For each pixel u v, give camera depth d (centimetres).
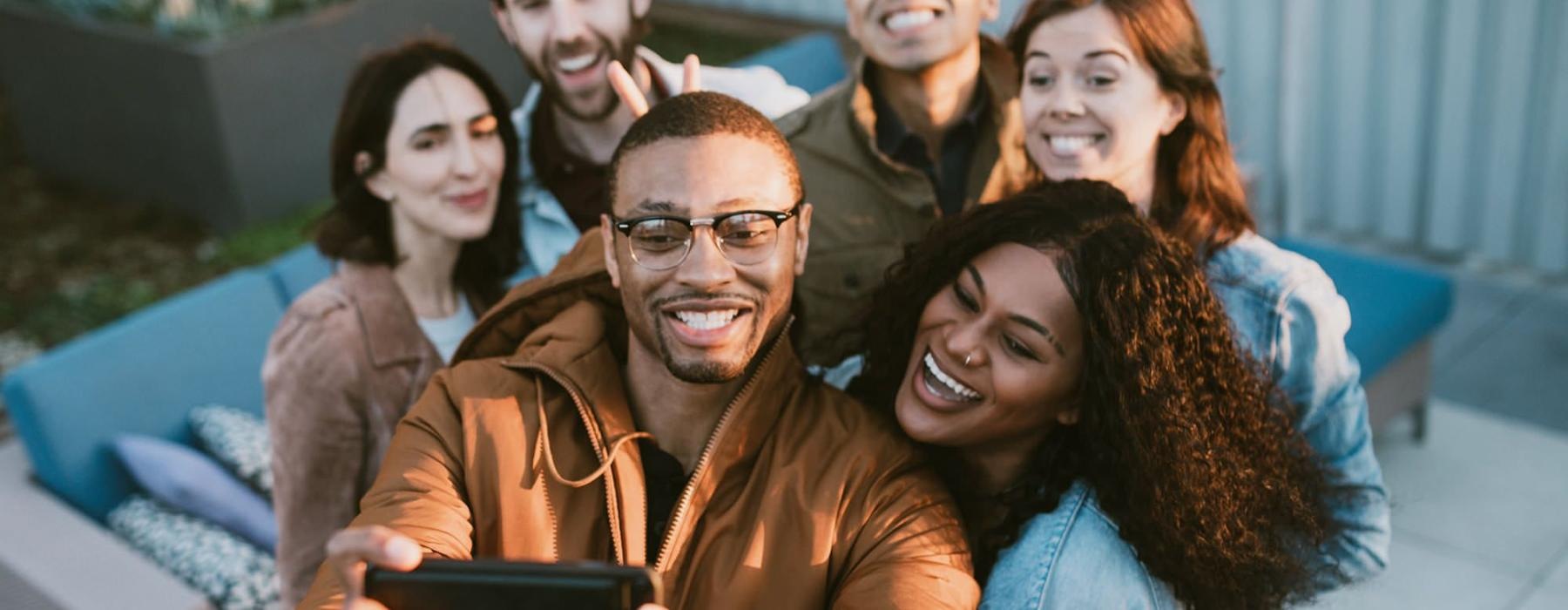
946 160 234
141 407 331
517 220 228
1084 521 161
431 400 162
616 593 121
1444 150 483
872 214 226
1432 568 354
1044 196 162
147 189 595
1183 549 159
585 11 221
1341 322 187
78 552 289
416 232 218
